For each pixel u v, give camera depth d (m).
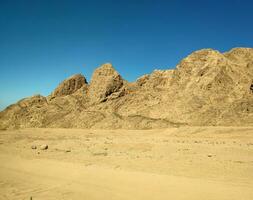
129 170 16.31
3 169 18.31
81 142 35.41
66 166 17.77
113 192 12.30
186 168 16.89
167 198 11.19
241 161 19.02
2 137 49.66
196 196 11.21
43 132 62.09
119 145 30.78
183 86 76.44
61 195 12.38
